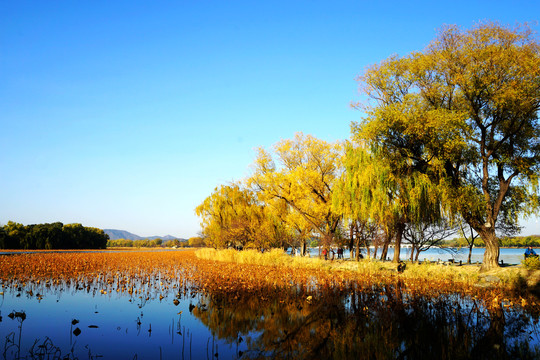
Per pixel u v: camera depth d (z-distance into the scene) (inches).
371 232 1328.7
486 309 478.3
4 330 372.5
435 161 860.0
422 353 305.0
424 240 1275.8
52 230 4158.5
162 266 1128.2
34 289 643.5
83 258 1542.8
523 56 735.7
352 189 1065.5
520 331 374.9
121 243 7440.9
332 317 433.1
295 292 606.2
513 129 836.0
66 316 438.6
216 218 2226.9
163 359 288.8
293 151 1398.9
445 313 455.5
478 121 826.2
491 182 971.3
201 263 1256.8
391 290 633.6
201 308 484.1
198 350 313.9
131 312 461.7
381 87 946.7
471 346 324.5
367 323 406.3
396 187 972.6
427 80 879.1
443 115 791.7
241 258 1299.2
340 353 305.9
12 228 4023.1
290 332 370.3
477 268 932.0
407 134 855.1
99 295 585.0
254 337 354.0
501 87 779.4
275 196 1465.3
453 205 842.2
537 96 743.7
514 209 934.4
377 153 965.8
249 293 597.3
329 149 1359.5
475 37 796.0
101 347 319.9
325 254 1317.7
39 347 314.0
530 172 823.7
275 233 1914.4
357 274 888.9
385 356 295.9
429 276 822.5
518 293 603.8
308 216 1398.9
